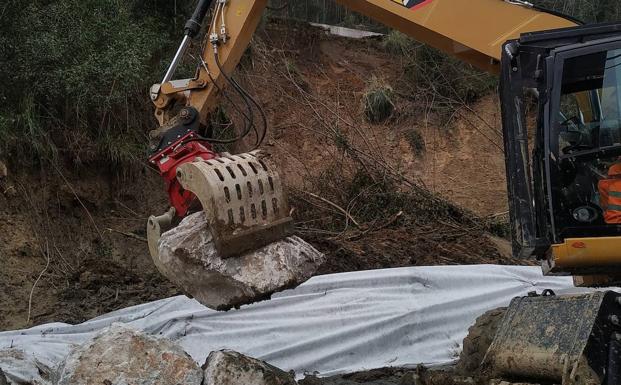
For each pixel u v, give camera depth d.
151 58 10.81
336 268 9.12
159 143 5.44
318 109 13.14
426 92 14.32
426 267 8.16
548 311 4.90
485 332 5.72
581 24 5.50
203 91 5.87
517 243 4.94
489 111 14.35
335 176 11.44
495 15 5.57
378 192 11.16
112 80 9.45
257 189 4.78
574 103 5.08
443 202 11.40
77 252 9.02
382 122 13.74
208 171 4.70
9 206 8.73
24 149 9.05
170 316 7.21
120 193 9.84
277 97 12.91
